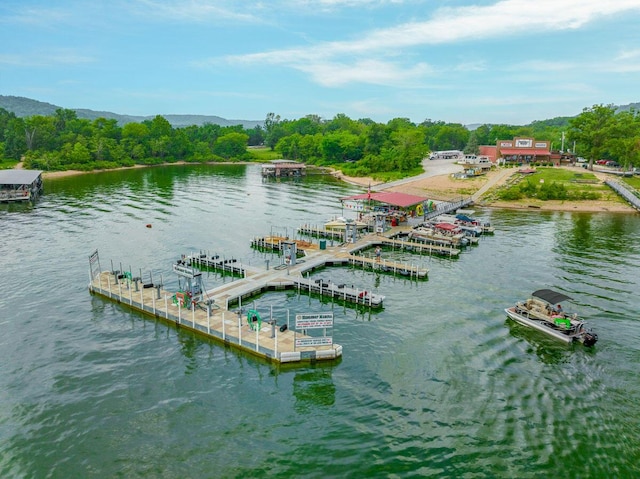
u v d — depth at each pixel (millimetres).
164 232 95562
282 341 47906
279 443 34344
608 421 36656
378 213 100250
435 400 39344
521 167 174000
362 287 65875
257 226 102812
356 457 32906
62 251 80438
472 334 50969
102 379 42406
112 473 31500
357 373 43594
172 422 36625
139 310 56312
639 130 170500
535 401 39125
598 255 79250
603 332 50938
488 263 75750
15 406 38375
